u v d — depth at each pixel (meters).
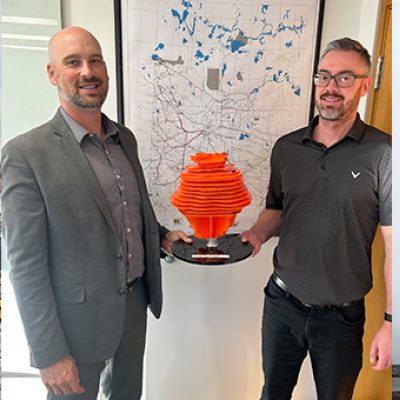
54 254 0.98
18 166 0.90
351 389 1.29
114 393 1.31
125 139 1.21
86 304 1.02
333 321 1.20
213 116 1.46
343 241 1.16
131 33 1.35
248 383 1.72
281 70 1.43
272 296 1.34
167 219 1.53
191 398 1.71
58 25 1.32
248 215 1.57
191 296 1.61
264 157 1.51
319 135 1.24
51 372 0.95
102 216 1.01
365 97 1.45
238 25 1.38
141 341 1.30
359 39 1.44
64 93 1.02
